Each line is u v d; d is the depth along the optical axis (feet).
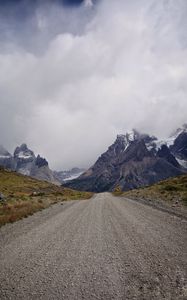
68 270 30.66
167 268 29.12
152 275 27.53
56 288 25.77
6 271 31.09
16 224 67.31
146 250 36.70
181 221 57.57
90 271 29.99
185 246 37.17
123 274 28.45
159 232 47.83
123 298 23.13
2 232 56.24
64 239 47.26
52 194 315.37
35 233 53.83
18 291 25.44
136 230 51.65
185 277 26.30
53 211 102.53
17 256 37.04
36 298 23.84
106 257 34.94
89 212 92.68
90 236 48.98
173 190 148.56
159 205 95.04
